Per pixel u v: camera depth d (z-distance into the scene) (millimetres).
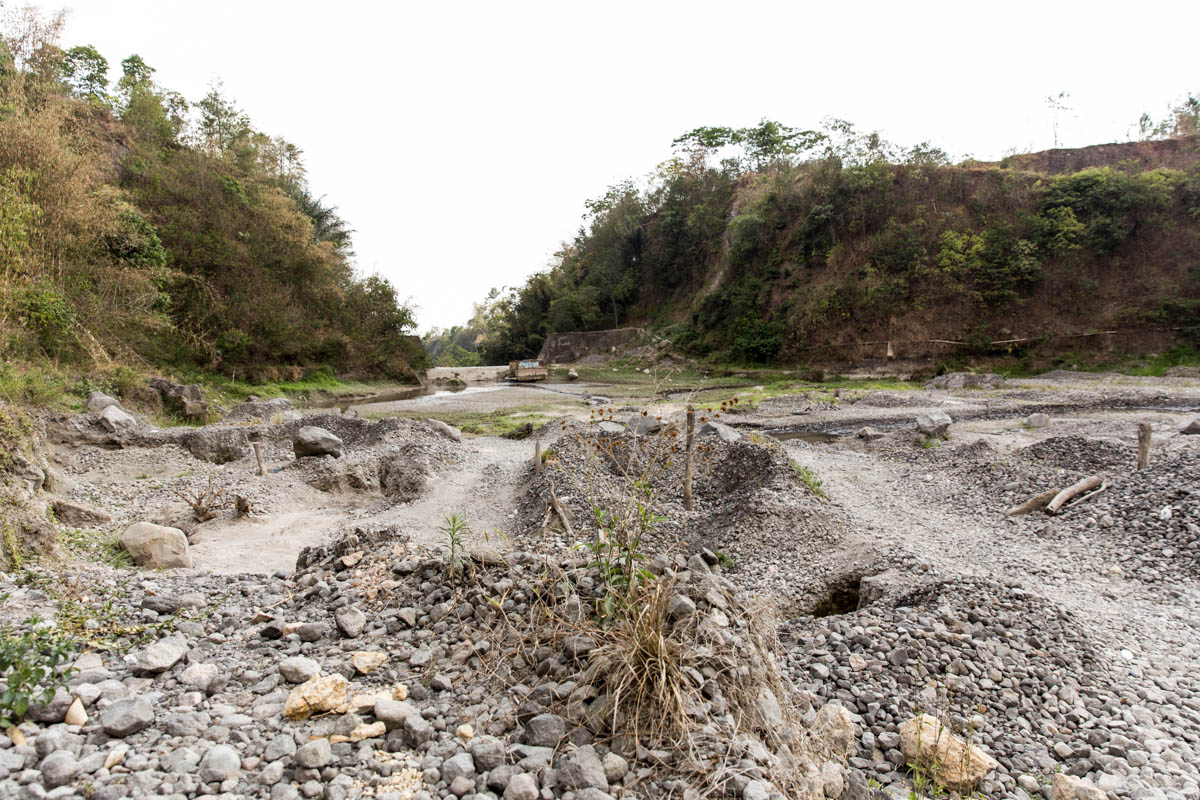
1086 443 10656
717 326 39062
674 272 47438
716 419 13844
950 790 3266
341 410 22297
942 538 7961
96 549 6680
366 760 2562
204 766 2355
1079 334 28297
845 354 32188
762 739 2852
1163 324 27016
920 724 3420
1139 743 3709
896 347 30938
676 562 4449
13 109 15492
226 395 21500
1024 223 30484
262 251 27922
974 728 3764
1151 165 34500
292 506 10062
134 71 30547
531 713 2848
